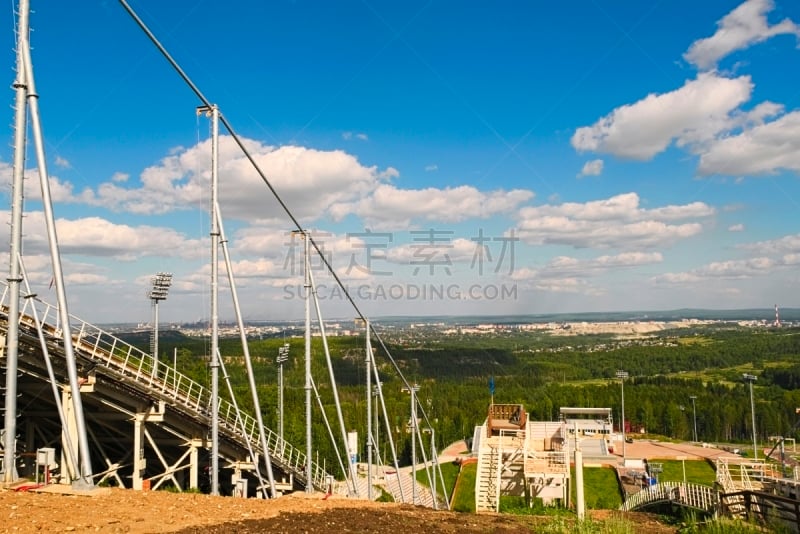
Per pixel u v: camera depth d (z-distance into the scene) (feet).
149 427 107.55
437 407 367.86
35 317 55.67
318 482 136.87
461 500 191.42
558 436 156.46
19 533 34.17
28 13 50.65
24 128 50.47
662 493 101.50
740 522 57.06
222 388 225.15
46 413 96.48
